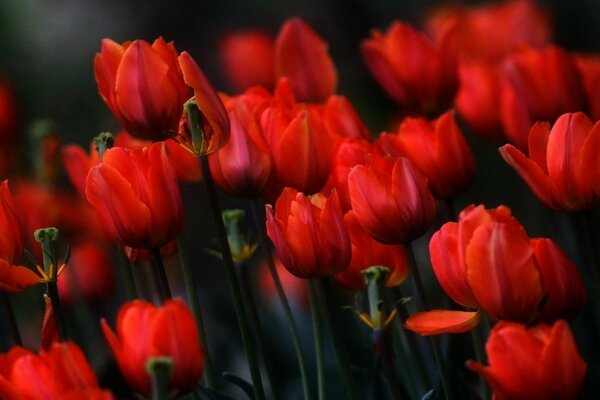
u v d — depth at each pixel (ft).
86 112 13.92
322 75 8.36
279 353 8.49
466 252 6.96
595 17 13.38
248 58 9.57
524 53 8.38
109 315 8.81
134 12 14.44
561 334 6.72
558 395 6.75
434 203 7.34
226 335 8.71
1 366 6.80
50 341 7.18
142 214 7.13
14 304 9.72
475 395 7.59
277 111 7.54
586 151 7.20
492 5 11.92
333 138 7.63
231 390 8.39
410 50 8.50
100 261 8.75
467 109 8.82
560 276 7.02
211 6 14.35
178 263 10.27
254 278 9.91
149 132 7.47
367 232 7.36
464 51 9.82
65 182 10.31
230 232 7.78
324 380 7.68
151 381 6.72
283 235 7.21
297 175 7.52
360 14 13.61
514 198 10.25
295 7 13.98
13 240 7.20
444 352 7.62
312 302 7.66
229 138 7.36
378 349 7.19
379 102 12.82
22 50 13.85
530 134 7.34
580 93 8.19
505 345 6.74
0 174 10.54
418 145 7.70
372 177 7.29
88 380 6.70
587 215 7.30
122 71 7.41
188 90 7.46
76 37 14.16
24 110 13.66
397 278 7.50
